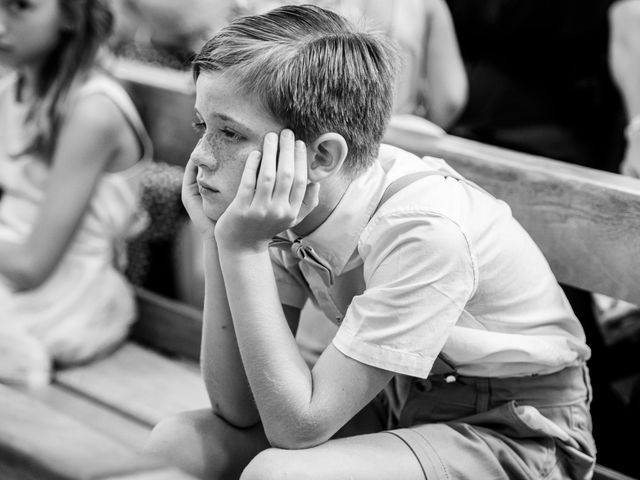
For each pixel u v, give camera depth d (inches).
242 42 131.0
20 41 215.0
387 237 136.7
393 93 141.1
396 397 158.2
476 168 174.2
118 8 263.3
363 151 137.9
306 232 144.2
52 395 214.7
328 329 172.1
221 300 145.1
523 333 142.8
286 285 158.1
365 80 135.1
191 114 220.8
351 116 134.3
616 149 260.8
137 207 243.4
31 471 96.2
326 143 133.1
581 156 266.8
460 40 276.5
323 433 132.6
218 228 132.4
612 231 160.2
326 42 133.5
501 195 171.9
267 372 131.2
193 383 221.5
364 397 133.5
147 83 227.6
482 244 139.1
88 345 225.9
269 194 129.3
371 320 132.4
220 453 146.2
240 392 147.3
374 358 131.9
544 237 168.2
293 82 129.6
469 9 271.7
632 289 159.5
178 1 242.1
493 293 140.5
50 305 223.1
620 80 247.3
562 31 263.6
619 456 198.5
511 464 142.3
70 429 103.1
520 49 268.7
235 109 130.2
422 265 132.4
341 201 140.7
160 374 225.5
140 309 246.1
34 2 213.2
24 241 221.3
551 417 146.9
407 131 183.8
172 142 225.8
